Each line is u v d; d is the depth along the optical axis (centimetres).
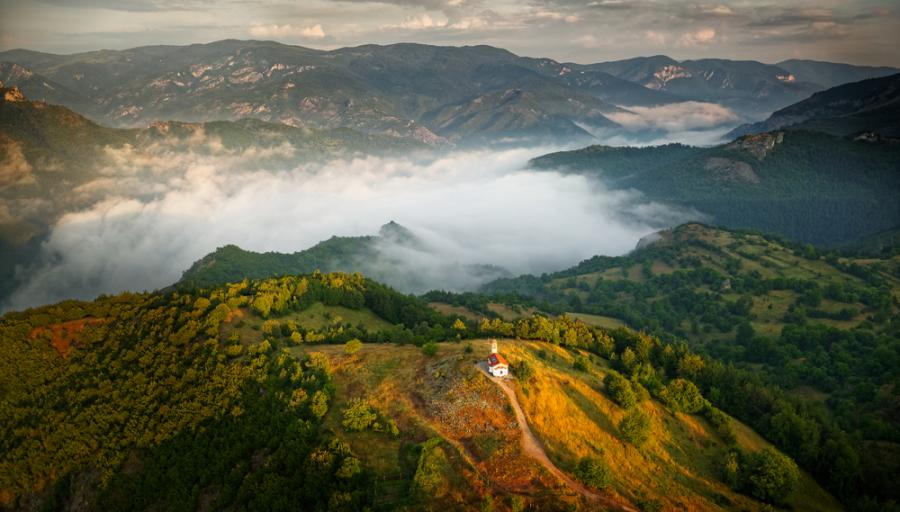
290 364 14112
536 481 9969
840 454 13688
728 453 12456
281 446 11294
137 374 15438
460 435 10994
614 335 19600
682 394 14500
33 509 13662
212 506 11050
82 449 14025
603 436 11844
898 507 12069
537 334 17562
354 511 9538
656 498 10575
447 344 15300
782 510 11638
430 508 9375
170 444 13138
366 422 11462
